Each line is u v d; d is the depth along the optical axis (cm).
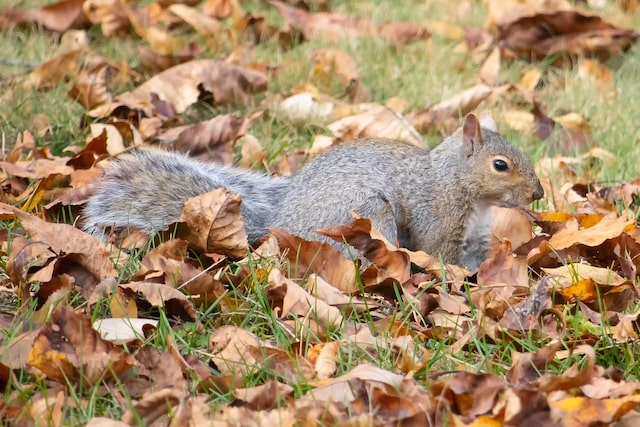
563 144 1126
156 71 1270
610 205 934
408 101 1220
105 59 1234
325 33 1406
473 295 757
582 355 660
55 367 605
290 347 662
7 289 731
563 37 1385
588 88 1259
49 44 1332
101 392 605
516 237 869
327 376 631
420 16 1509
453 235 877
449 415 550
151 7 1446
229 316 712
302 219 840
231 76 1184
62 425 564
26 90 1170
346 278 773
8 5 1402
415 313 724
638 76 1331
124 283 731
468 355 672
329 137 1088
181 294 705
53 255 742
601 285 730
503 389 577
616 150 1095
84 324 629
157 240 827
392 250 783
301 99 1155
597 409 561
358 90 1228
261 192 916
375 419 566
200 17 1378
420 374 632
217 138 1059
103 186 887
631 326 683
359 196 835
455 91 1242
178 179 892
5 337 649
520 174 862
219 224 793
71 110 1120
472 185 867
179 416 550
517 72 1327
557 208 958
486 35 1432
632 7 1566
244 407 570
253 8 1523
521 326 690
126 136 1069
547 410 558
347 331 700
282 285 730
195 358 638
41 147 1020
